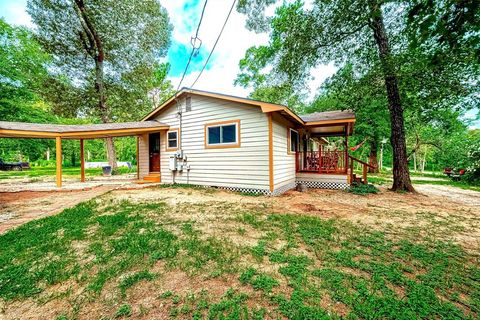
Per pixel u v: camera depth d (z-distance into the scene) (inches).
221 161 290.2
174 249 102.7
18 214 168.4
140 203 204.2
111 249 103.6
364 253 102.0
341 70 357.1
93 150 1323.8
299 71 384.8
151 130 332.2
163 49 596.7
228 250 102.8
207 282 77.7
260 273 83.5
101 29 491.2
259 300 67.7
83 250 103.4
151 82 769.6
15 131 256.8
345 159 322.3
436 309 64.4
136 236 119.0
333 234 127.3
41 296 70.4
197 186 310.2
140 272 82.7
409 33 80.8
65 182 355.9
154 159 375.6
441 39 76.1
